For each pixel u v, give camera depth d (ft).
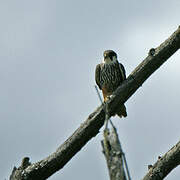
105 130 23.97
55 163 40.29
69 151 40.16
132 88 40.50
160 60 39.99
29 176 40.22
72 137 40.04
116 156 23.31
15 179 40.32
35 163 40.63
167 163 40.57
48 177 41.04
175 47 39.81
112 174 23.18
